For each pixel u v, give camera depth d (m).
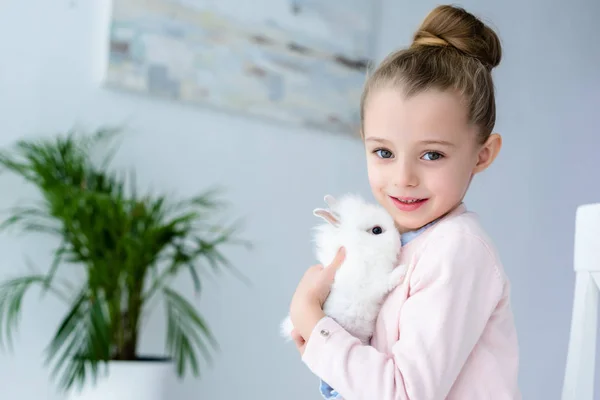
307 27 2.53
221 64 2.34
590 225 0.96
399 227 0.88
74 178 1.92
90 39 2.15
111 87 2.14
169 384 1.90
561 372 3.13
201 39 2.30
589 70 3.40
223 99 2.34
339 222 0.87
